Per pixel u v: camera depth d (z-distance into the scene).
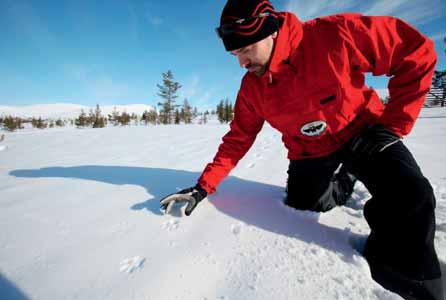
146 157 3.11
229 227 1.27
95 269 0.96
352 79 1.14
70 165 2.64
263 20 1.00
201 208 1.47
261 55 1.07
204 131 7.12
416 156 2.80
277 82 1.18
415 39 1.06
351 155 1.26
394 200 1.01
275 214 1.42
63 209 1.49
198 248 1.09
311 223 1.34
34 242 1.14
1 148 3.98
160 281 0.89
